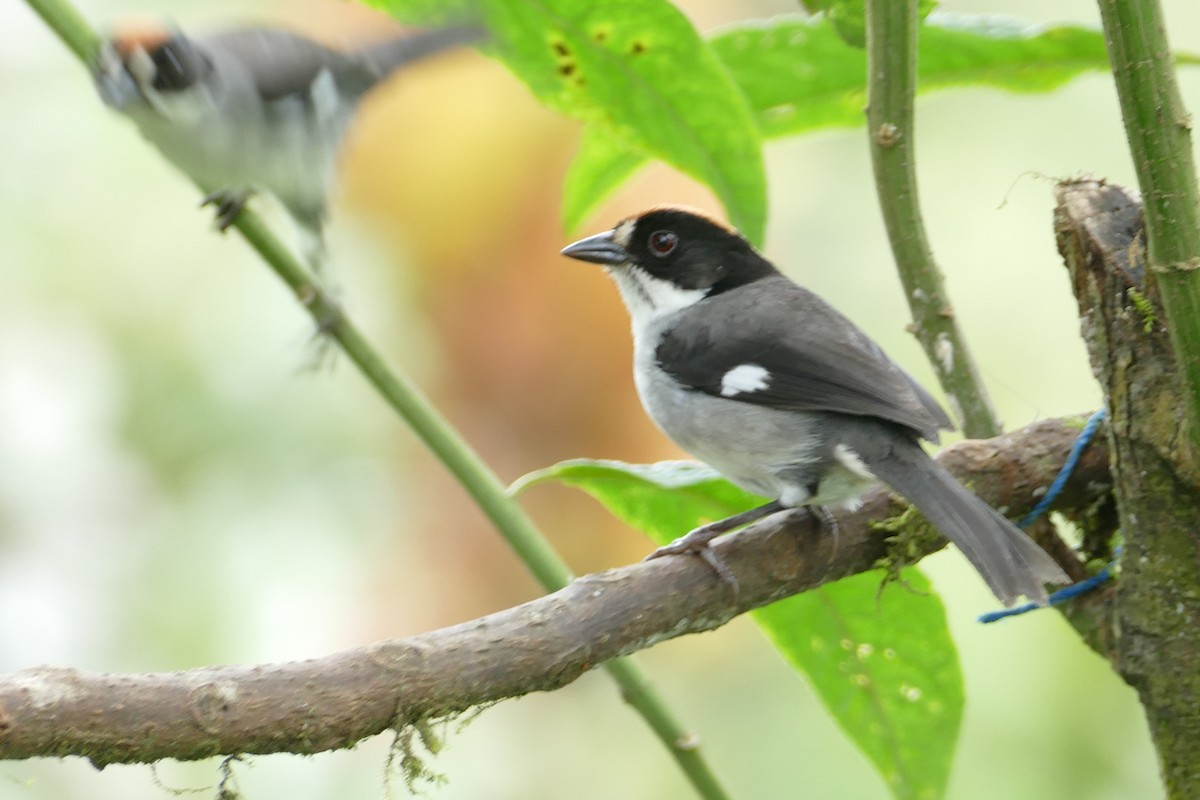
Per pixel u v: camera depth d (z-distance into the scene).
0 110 11.70
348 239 11.70
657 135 7.84
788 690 11.51
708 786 6.64
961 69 7.84
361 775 10.95
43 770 10.24
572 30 7.39
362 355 6.89
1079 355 12.54
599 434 11.35
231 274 11.71
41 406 11.22
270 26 8.49
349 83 7.84
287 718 5.06
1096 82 13.13
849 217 12.99
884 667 7.42
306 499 11.38
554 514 11.25
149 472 11.34
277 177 7.67
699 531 7.16
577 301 11.27
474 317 11.49
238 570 11.22
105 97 7.22
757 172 7.82
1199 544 6.30
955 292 12.90
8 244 11.48
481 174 11.48
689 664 11.62
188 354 11.54
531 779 11.31
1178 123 5.31
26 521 10.99
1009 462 7.26
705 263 9.25
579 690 11.62
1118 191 6.52
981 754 11.06
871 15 6.86
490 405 11.44
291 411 11.48
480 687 5.48
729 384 8.28
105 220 11.67
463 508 11.30
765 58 8.13
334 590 11.25
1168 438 6.14
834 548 6.88
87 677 4.80
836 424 7.89
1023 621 11.34
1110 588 7.09
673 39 7.34
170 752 4.89
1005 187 13.11
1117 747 11.02
